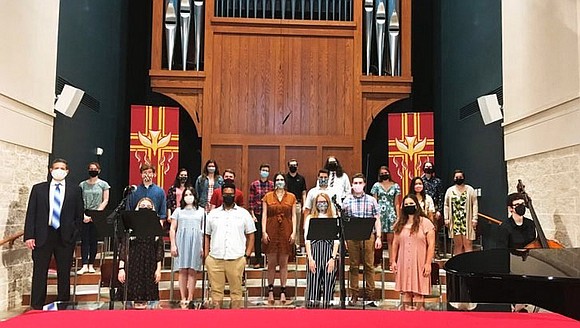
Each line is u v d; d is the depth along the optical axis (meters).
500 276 3.03
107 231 5.09
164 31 8.75
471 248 6.91
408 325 1.78
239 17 8.71
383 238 7.55
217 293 5.17
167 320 1.84
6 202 5.37
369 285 5.70
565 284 2.88
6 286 5.40
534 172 6.12
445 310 2.01
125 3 9.39
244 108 8.54
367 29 8.73
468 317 1.90
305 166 8.51
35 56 5.93
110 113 8.63
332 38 8.69
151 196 6.09
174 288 6.11
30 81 5.82
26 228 5.15
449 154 9.02
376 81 8.57
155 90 8.45
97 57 8.05
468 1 8.23
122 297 5.14
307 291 5.18
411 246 4.76
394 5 8.67
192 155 9.47
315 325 1.78
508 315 1.94
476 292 3.13
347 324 1.79
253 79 8.58
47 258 5.20
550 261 3.56
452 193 6.96
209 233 5.32
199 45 8.61
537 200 6.05
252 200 7.03
